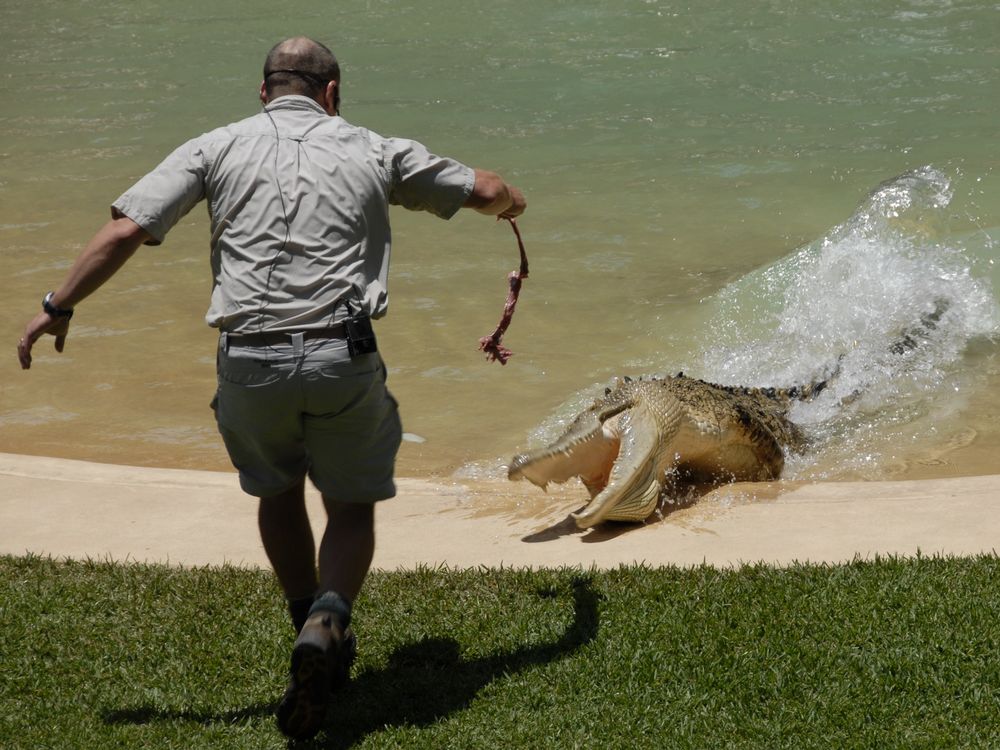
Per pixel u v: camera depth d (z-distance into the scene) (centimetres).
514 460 2150
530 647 1653
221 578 1888
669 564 1897
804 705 1481
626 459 2091
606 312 3553
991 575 1747
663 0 8094
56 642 1712
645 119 5647
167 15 8525
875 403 2947
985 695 1473
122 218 1407
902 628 1620
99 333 3428
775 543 1970
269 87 1540
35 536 2111
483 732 1466
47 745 1469
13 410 2922
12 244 4200
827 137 5212
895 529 1984
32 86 6688
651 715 1482
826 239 3731
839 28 7112
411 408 2916
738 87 6084
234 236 1441
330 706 1552
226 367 1443
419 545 2048
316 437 1481
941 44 6612
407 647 1673
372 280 1470
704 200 4553
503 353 1720
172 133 5672
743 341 3306
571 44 7144
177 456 2662
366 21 8025
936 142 4991
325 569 1482
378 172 1490
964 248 3631
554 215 4459
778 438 2598
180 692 1584
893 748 1391
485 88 6294
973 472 2502
